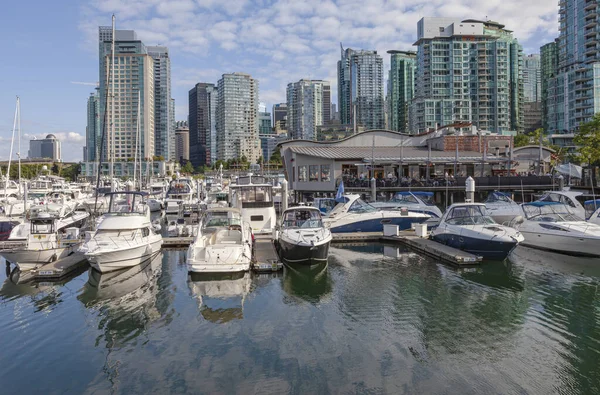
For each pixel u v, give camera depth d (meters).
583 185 42.22
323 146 51.56
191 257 17.66
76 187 58.19
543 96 156.00
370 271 18.77
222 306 14.45
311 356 10.69
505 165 46.25
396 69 185.50
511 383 9.30
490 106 139.12
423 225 25.05
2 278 18.34
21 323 13.19
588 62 107.69
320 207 31.30
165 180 61.59
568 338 11.59
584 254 20.30
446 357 10.54
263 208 26.06
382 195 39.31
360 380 9.52
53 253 18.94
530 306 14.13
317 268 19.34
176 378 9.75
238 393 9.07
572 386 9.16
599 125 46.97
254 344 11.44
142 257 20.00
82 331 12.52
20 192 45.88
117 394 9.14
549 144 84.31
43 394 9.21
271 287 16.52
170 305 14.59
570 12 114.56
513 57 149.38
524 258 20.53
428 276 17.83
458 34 139.25
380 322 12.86
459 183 38.84
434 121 135.62
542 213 22.91
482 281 17.00
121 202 31.80
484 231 20.00
